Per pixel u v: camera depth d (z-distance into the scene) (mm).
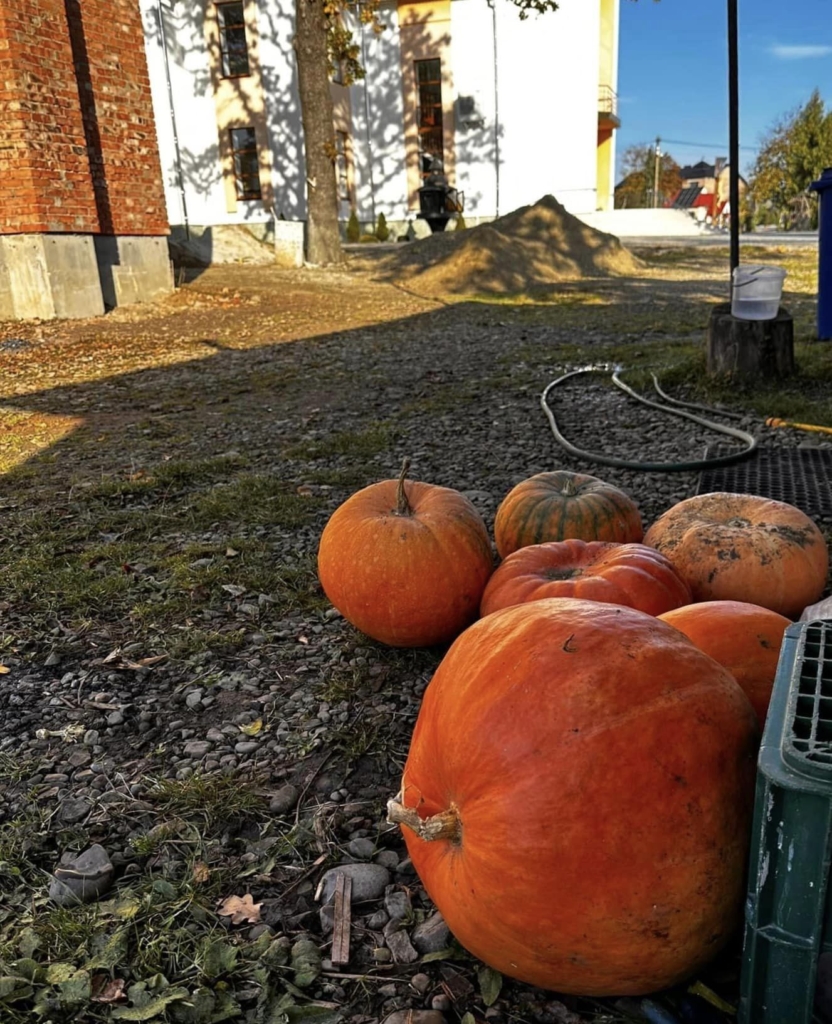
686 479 4547
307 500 4527
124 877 1901
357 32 28578
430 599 2572
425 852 1573
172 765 2314
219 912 1771
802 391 6383
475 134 28734
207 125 28391
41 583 3525
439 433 5910
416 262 19016
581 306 13961
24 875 1916
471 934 1448
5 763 2334
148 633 3105
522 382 7574
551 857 1319
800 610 2545
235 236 22484
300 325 12203
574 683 1412
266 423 6508
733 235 6695
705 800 1352
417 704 2562
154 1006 1516
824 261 7891
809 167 51562
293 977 1608
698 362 7199
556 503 2783
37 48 10664
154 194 13438
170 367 9180
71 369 9070
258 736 2434
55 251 11414
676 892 1327
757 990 1268
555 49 27375
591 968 1372
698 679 1459
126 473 5207
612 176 34781
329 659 2865
